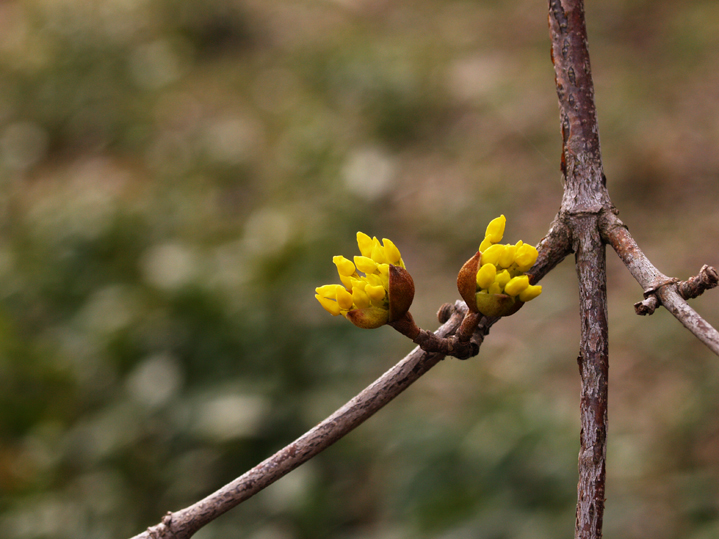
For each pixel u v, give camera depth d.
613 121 7.50
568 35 1.29
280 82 9.60
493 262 1.10
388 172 7.39
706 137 6.91
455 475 4.04
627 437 4.48
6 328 5.23
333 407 4.51
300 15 11.41
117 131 9.11
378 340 5.01
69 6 10.71
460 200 6.89
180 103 9.47
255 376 4.73
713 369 4.75
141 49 10.23
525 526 3.64
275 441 4.40
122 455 4.36
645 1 9.52
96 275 6.32
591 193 1.22
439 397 4.87
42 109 9.56
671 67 8.12
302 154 7.80
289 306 5.06
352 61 9.18
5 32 11.71
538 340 5.42
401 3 11.38
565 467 3.88
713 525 3.66
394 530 3.83
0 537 4.09
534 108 7.97
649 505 3.89
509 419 4.26
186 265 5.46
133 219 6.73
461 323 1.22
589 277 1.18
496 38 9.73
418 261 6.46
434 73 8.84
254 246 5.73
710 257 5.66
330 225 6.62
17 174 8.72
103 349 5.00
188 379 4.75
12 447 4.63
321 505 4.09
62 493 4.30
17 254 6.67
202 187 7.60
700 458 4.17
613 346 5.32
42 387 4.94
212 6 11.01
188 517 1.13
